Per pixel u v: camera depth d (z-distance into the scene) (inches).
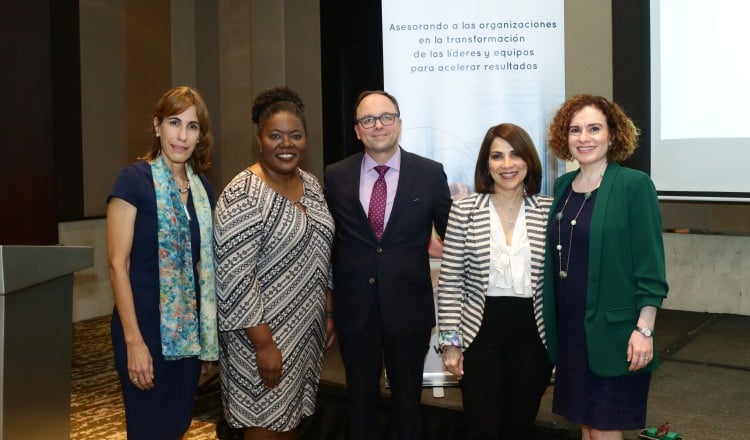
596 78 148.9
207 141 82.4
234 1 243.6
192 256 78.7
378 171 96.8
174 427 79.1
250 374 84.7
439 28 133.3
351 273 94.0
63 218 207.5
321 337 92.0
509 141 88.8
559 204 85.7
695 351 156.3
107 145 222.7
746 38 137.6
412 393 94.3
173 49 246.2
